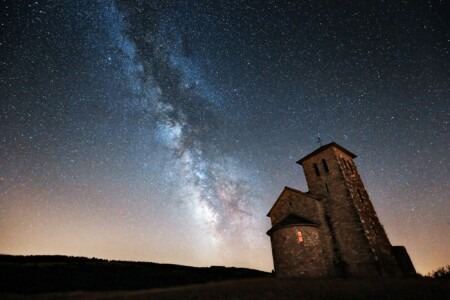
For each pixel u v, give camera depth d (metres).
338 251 24.84
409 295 12.95
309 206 27.25
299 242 23.28
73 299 16.14
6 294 17.42
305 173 30.97
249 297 14.33
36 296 17.23
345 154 31.67
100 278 24.80
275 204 29.89
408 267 26.84
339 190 27.25
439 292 13.35
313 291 14.72
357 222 24.91
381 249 25.22
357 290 14.48
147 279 26.62
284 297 13.82
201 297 15.14
